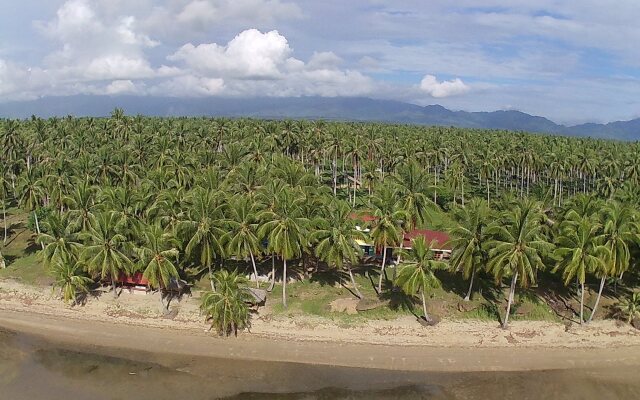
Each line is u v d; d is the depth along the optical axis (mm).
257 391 49938
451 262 62969
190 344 58469
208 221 62312
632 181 104250
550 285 70500
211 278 64125
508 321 62344
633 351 58094
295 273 73500
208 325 61969
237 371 53500
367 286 70000
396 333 60156
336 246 61312
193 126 159500
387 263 77812
